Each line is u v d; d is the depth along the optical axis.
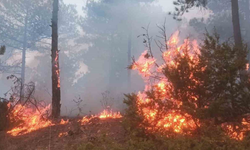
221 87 5.94
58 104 10.75
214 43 6.28
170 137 5.38
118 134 6.45
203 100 6.02
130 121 6.09
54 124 8.07
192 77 6.00
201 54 6.29
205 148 4.98
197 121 5.82
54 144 6.43
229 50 6.14
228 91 5.95
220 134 5.24
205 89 5.94
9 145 6.75
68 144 6.27
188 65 6.00
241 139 5.41
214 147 5.02
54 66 11.09
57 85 10.95
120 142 6.02
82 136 6.59
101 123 7.30
